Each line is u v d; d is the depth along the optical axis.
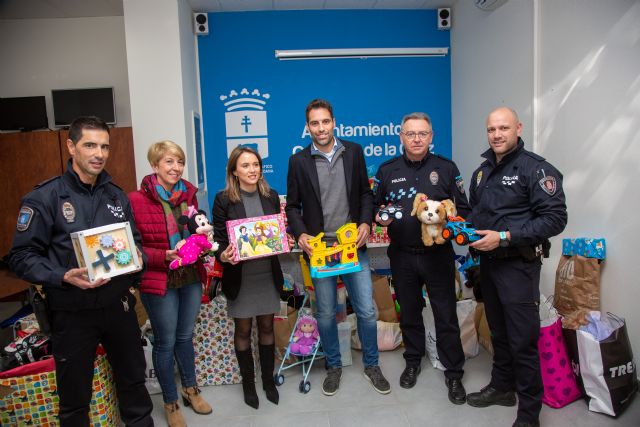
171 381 2.22
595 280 2.42
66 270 1.62
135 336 1.94
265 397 2.53
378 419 2.26
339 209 2.38
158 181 2.11
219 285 2.68
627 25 2.21
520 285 2.00
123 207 1.90
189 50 3.77
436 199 2.36
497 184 2.05
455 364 2.42
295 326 2.80
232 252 2.13
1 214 3.55
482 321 3.00
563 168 2.69
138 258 1.76
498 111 1.98
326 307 2.46
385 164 2.53
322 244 2.26
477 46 3.67
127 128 3.48
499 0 3.21
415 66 4.20
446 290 2.40
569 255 2.59
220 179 4.15
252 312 2.29
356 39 4.12
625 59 2.23
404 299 2.51
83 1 3.71
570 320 2.38
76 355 1.76
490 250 2.03
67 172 1.73
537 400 2.03
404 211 2.38
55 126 3.91
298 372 2.83
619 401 2.14
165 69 3.45
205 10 3.95
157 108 3.46
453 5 4.09
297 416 2.33
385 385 2.50
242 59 4.07
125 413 1.99
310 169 2.35
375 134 4.22
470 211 2.35
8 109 3.69
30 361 2.21
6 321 2.83
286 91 4.12
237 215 2.25
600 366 2.14
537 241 1.90
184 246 1.99
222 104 4.09
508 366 2.27
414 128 2.27
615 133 2.31
